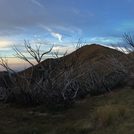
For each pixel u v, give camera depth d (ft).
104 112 52.70
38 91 84.33
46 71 84.48
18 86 87.66
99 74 115.85
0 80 95.40
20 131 55.06
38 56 86.89
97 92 105.70
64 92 81.30
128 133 42.29
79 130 49.78
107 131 45.91
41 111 76.23
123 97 80.84
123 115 51.39
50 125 59.88
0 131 55.36
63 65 88.74
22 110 78.64
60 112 74.69
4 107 83.61
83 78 107.14
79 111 72.54
